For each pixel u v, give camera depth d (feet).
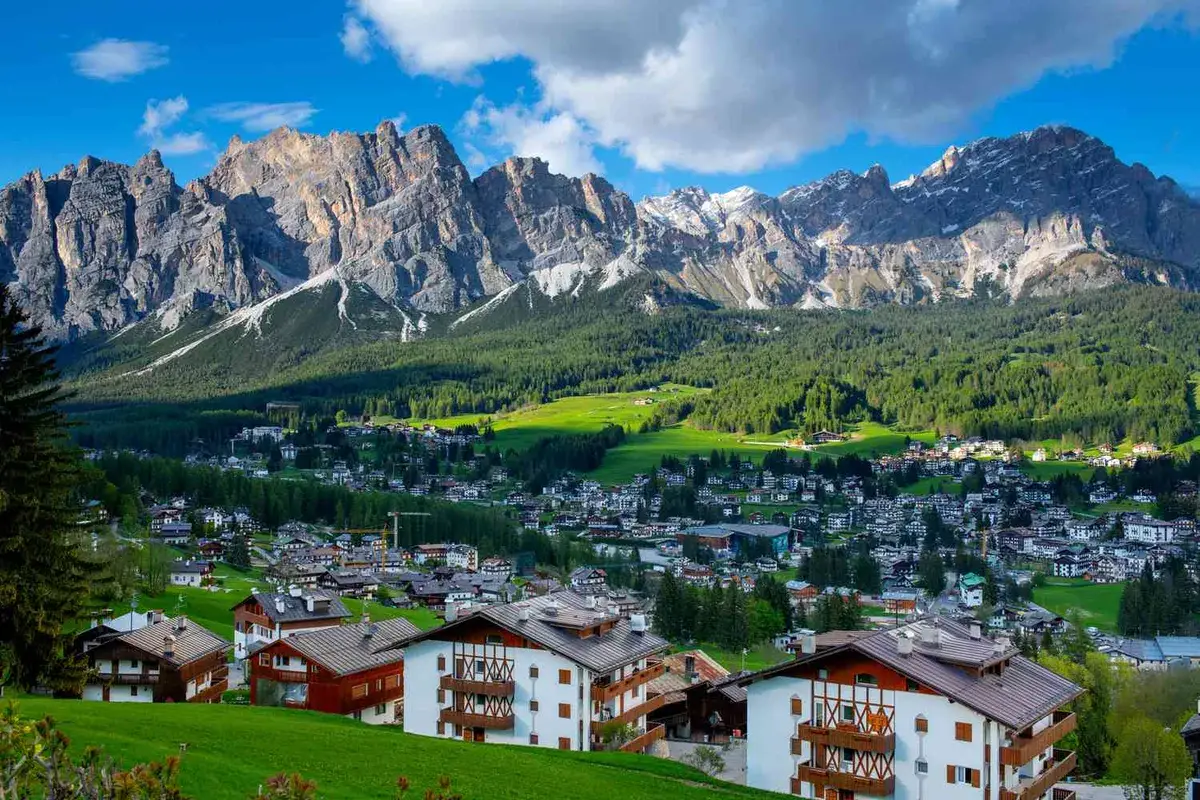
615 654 295.28
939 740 237.45
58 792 86.94
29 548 217.56
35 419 220.84
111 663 341.41
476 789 204.54
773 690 255.91
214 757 199.31
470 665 295.28
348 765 210.79
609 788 222.07
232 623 525.75
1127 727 329.93
